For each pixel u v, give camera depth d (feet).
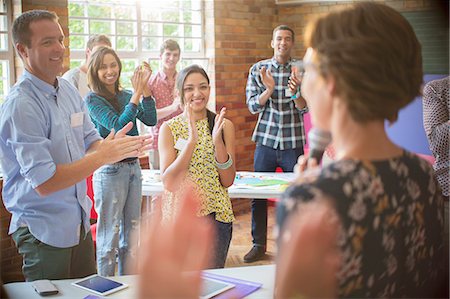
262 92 15.87
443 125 7.91
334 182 2.96
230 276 6.59
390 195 3.08
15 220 8.23
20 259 13.89
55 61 7.93
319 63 3.12
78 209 8.40
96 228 12.37
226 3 19.75
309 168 3.24
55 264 8.15
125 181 12.17
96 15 17.26
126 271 12.54
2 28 14.12
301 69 3.34
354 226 2.92
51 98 8.11
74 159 8.32
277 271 2.83
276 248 2.93
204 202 9.68
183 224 2.30
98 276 6.74
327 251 2.51
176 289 2.20
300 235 2.52
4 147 7.84
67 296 6.17
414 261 3.28
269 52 21.67
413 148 12.64
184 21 19.57
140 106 13.32
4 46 14.20
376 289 3.06
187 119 10.18
